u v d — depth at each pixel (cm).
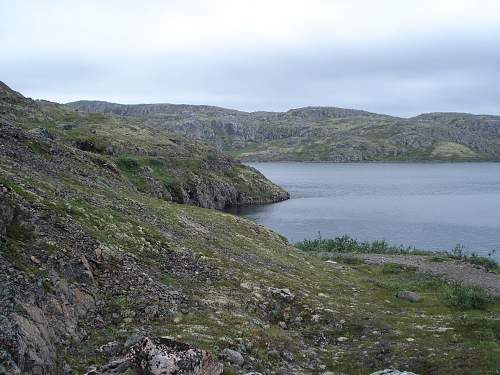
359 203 13875
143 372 1167
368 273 3959
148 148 13262
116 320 1623
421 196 15825
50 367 1174
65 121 15812
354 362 1753
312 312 2320
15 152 3123
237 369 1425
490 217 10850
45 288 1481
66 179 3145
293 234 8738
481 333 2050
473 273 4084
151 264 2266
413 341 1973
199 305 1956
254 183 15150
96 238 2136
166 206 4184
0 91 11612
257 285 2483
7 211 1691
